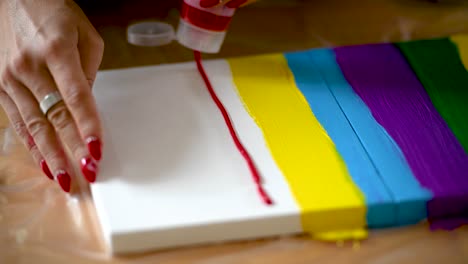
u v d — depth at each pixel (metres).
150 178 0.66
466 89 0.81
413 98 0.79
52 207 0.67
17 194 0.69
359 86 0.82
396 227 0.64
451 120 0.75
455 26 1.01
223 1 0.78
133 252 0.61
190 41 0.82
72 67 0.70
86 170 0.66
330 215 0.63
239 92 0.80
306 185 0.65
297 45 0.96
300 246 0.62
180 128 0.74
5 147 0.76
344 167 0.68
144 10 1.05
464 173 0.67
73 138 0.68
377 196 0.64
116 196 0.64
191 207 0.62
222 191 0.64
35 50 0.72
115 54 0.94
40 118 0.71
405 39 0.98
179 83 0.82
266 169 0.67
